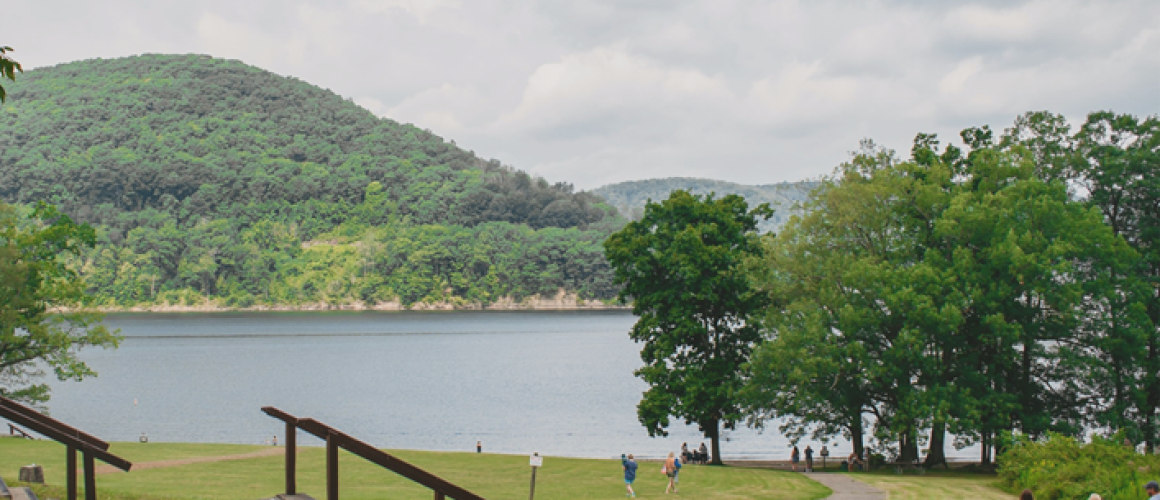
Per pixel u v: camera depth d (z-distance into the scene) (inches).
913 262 1871.3
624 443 2773.1
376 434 2933.1
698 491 1283.2
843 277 1742.1
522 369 5664.4
